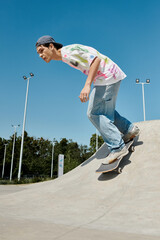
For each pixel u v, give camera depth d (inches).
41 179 740.7
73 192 136.4
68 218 89.4
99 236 62.3
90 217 89.9
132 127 165.8
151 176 133.6
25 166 1584.6
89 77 133.3
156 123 220.4
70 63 146.9
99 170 148.7
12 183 655.1
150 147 172.1
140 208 96.7
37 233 64.3
